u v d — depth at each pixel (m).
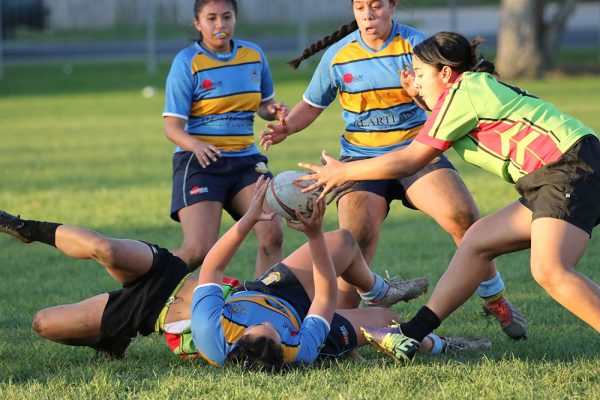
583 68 100.25
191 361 17.20
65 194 39.19
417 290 19.06
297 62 21.52
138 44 129.38
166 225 32.75
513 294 22.66
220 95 22.52
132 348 18.53
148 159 50.16
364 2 19.64
